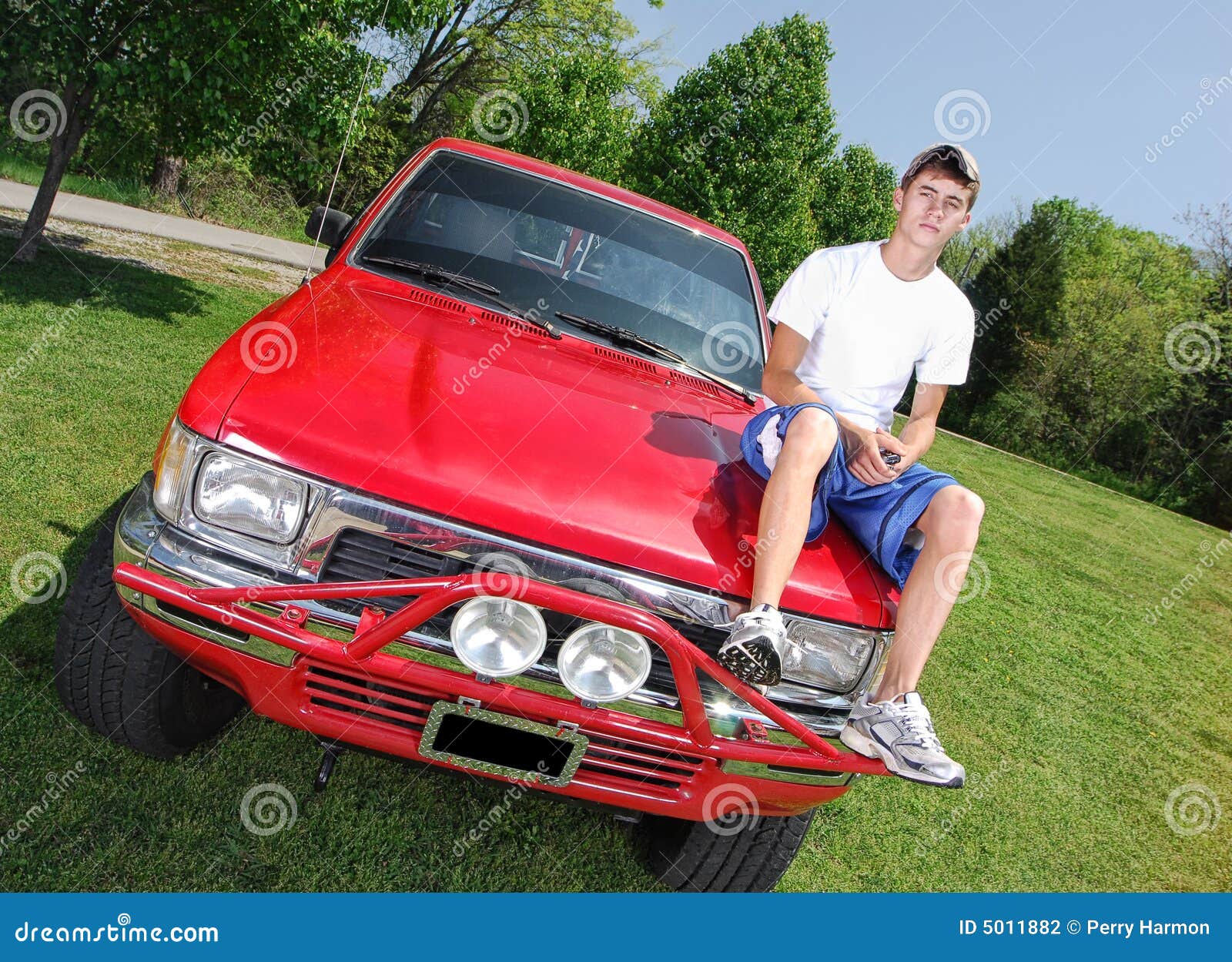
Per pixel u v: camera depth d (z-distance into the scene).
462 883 2.47
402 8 8.39
